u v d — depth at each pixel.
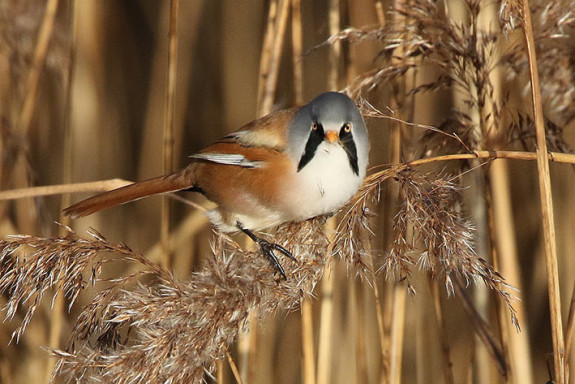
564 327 9.73
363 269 6.36
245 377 8.02
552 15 7.22
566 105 7.73
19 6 10.41
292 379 9.91
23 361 9.91
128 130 13.05
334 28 8.55
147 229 12.06
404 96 8.19
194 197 12.31
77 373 5.95
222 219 7.38
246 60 12.21
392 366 8.02
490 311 9.72
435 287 8.23
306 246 6.61
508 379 7.56
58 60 11.14
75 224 11.45
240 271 6.11
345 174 6.62
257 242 6.96
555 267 5.65
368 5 9.04
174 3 8.20
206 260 6.29
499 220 7.71
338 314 9.69
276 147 6.81
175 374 5.67
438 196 6.34
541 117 5.77
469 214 8.79
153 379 5.68
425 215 6.22
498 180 7.71
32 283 6.06
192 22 12.55
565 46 7.65
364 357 8.57
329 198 6.70
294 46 8.43
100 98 12.01
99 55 11.88
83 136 11.81
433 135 7.67
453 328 10.01
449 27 7.23
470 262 6.02
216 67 13.21
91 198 7.36
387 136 10.24
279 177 6.78
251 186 6.94
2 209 10.10
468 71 7.38
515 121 7.53
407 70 7.45
